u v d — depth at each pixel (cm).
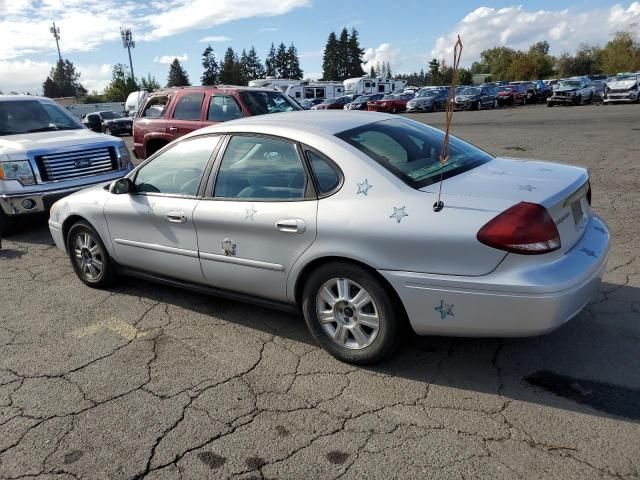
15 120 823
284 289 363
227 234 380
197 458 271
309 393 321
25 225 798
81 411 315
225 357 369
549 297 277
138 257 453
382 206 315
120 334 412
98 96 7781
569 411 289
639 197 728
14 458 278
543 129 1747
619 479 239
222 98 911
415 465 256
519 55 9194
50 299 490
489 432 276
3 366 372
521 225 279
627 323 376
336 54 10819
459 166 354
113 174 780
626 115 2094
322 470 258
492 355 349
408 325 334
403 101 3709
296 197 349
